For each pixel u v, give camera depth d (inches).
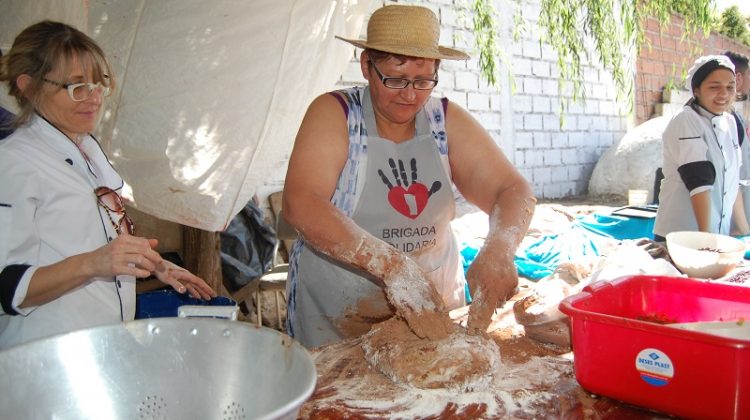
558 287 67.0
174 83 115.2
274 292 181.8
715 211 123.0
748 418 44.1
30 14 103.0
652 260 72.0
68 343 41.3
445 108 85.3
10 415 37.8
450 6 233.0
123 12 112.6
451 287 92.7
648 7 195.2
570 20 187.2
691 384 45.9
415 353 57.5
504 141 266.7
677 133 120.8
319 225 66.7
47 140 68.6
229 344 43.2
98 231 72.5
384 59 71.7
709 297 59.2
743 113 325.1
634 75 315.6
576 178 305.6
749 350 42.9
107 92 71.7
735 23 416.2
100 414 41.9
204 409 43.0
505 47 260.2
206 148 120.0
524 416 50.1
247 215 167.8
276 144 125.2
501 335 69.0
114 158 118.0
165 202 123.0
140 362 43.6
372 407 52.4
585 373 52.3
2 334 68.7
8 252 63.5
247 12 115.9
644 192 207.0
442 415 50.8
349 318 86.6
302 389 34.5
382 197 82.3
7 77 67.0
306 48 122.2
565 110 291.3
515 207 74.2
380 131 82.4
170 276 75.8
